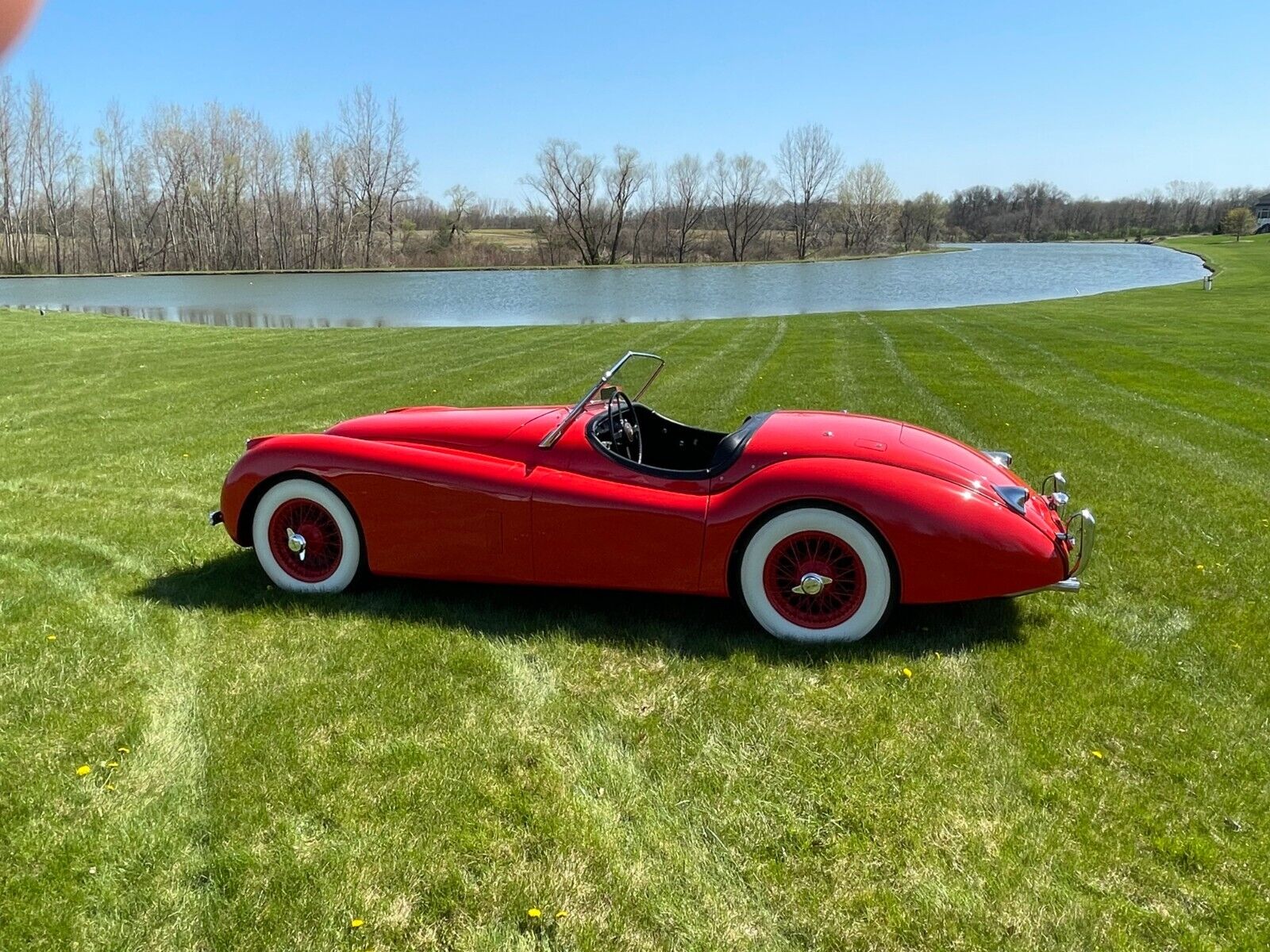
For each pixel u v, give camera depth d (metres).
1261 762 2.98
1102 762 2.99
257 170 68.31
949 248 97.69
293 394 11.41
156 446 8.25
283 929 2.27
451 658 3.74
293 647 3.86
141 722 3.23
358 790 2.83
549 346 17.03
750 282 46.94
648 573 3.97
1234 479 6.65
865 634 3.84
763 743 3.11
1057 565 3.75
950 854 2.55
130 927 2.27
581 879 2.45
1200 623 4.10
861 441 4.12
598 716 3.29
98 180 65.31
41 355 16.69
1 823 2.66
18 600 4.39
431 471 4.16
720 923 2.31
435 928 2.29
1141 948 2.22
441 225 74.25
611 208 75.81
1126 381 11.75
